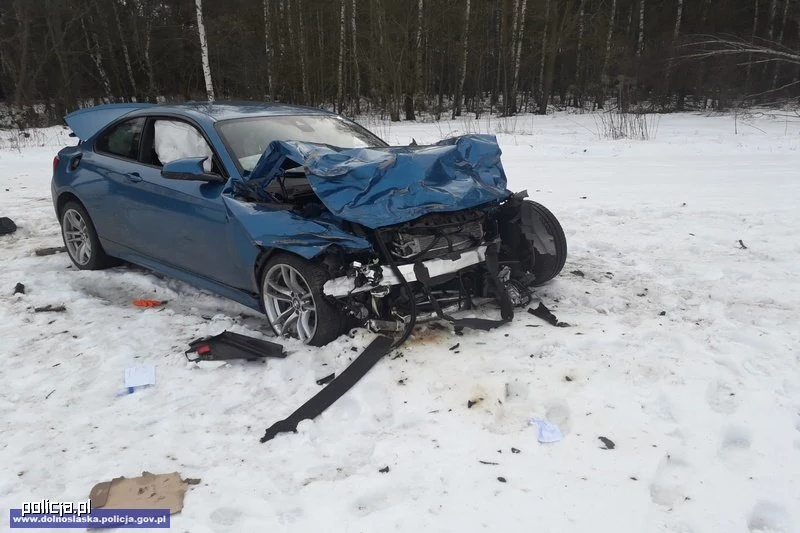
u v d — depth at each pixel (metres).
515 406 3.19
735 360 3.55
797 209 7.27
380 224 3.57
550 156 13.71
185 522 2.46
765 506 2.46
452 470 2.72
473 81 35.25
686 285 4.88
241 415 3.25
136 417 3.24
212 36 34.78
